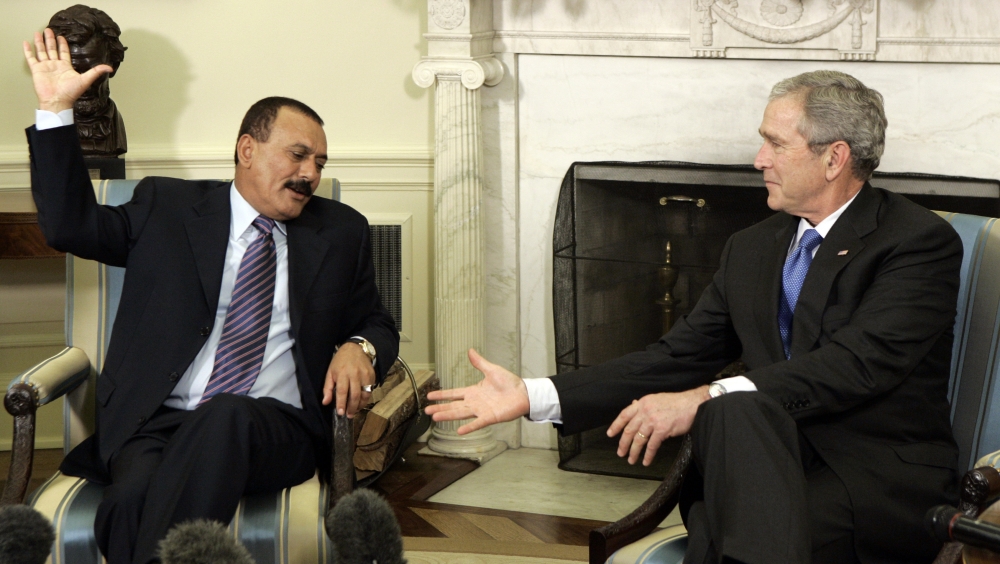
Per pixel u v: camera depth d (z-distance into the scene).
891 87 3.07
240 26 3.58
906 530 1.77
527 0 3.33
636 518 1.83
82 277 2.33
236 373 2.14
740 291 2.08
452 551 2.78
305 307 2.21
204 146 3.62
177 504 1.83
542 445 3.65
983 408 1.93
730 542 1.53
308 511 1.97
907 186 3.01
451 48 3.25
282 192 2.19
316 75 3.61
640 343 3.25
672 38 3.21
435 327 3.46
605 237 3.25
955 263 1.94
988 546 1.37
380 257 3.68
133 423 2.09
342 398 2.06
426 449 3.57
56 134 2.02
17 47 3.48
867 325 1.85
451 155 3.31
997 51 2.94
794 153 1.99
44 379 2.08
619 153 3.35
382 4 3.56
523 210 3.47
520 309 3.54
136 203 2.24
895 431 1.88
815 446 1.86
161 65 3.58
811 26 3.06
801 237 2.06
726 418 1.65
